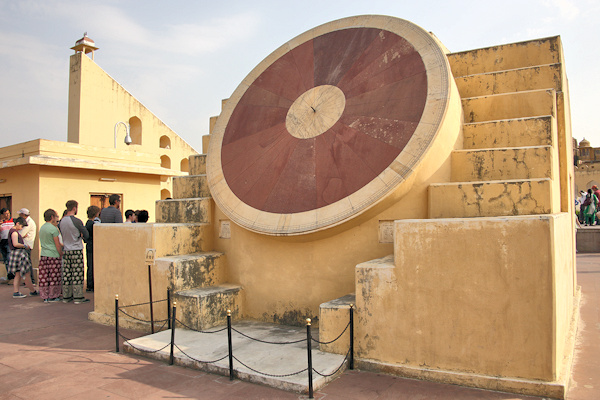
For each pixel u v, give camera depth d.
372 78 6.58
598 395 4.14
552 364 4.07
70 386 4.59
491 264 4.30
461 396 4.09
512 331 4.21
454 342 4.43
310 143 6.57
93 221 10.47
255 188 6.73
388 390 4.28
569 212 6.86
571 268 7.27
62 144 12.70
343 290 5.82
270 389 4.38
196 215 7.56
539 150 5.54
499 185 5.12
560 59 7.28
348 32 7.39
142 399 4.24
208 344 5.50
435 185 5.41
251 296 6.67
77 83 21.30
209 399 4.20
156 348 5.47
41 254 9.21
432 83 5.89
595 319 7.09
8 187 13.11
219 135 7.96
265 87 7.84
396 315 4.71
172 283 6.33
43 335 6.57
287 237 5.99
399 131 5.80
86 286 10.73
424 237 4.59
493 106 6.78
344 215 5.55
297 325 6.17
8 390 4.51
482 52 7.83
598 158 44.28
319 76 7.21
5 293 10.29
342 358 4.88
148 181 14.95
